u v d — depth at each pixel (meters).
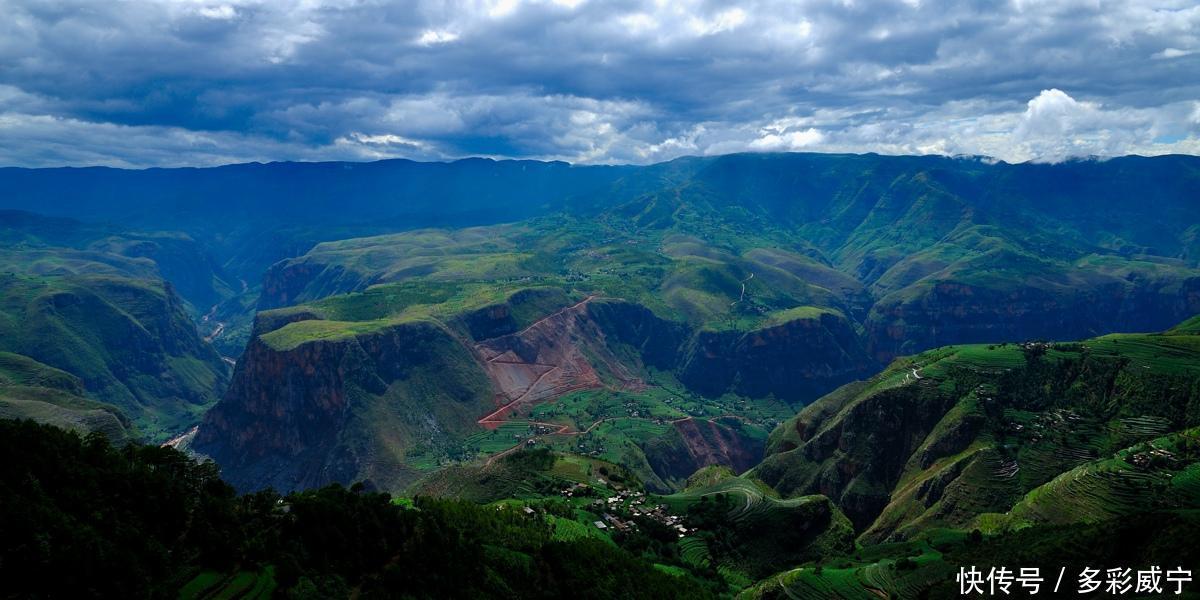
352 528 123.75
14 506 93.31
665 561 188.88
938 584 166.88
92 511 102.31
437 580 124.00
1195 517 148.88
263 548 112.94
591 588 142.25
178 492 115.44
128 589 95.75
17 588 89.06
